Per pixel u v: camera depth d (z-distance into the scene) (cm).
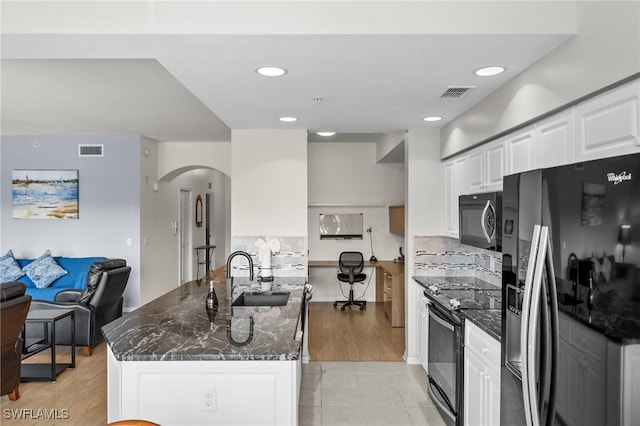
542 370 158
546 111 224
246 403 200
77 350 493
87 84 391
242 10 199
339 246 758
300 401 361
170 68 247
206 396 199
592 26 183
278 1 200
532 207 173
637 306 113
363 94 306
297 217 447
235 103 334
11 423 321
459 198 363
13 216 641
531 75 242
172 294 357
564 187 149
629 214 116
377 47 217
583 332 135
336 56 229
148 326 248
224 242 1227
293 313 282
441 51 222
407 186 451
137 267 650
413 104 336
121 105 471
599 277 128
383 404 355
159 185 731
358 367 441
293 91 298
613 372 122
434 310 339
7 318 335
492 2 200
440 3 201
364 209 757
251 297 356
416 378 410
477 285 396
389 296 639
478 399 258
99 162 649
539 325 161
